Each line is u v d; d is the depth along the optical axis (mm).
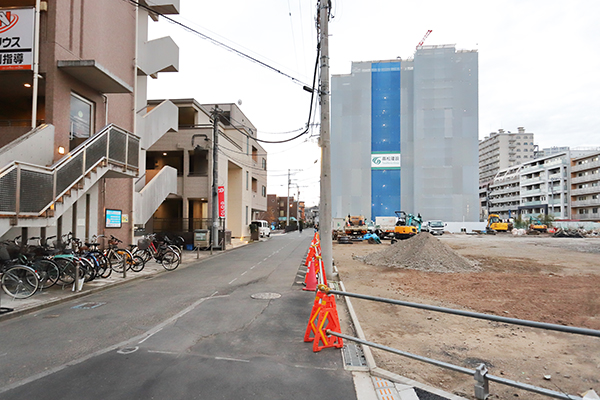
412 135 56531
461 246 27562
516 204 97188
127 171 13484
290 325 6422
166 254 14000
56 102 11703
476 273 13633
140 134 18203
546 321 7125
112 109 15438
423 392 3916
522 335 6234
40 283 8781
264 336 5805
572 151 78812
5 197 8016
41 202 9078
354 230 34031
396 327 6676
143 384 4078
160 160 29000
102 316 6996
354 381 4188
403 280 11953
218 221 24484
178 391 3908
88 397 3783
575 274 13359
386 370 4531
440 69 54531
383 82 57531
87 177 11078
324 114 12117
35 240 10820
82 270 9422
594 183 70250
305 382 4145
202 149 25984
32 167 8789
